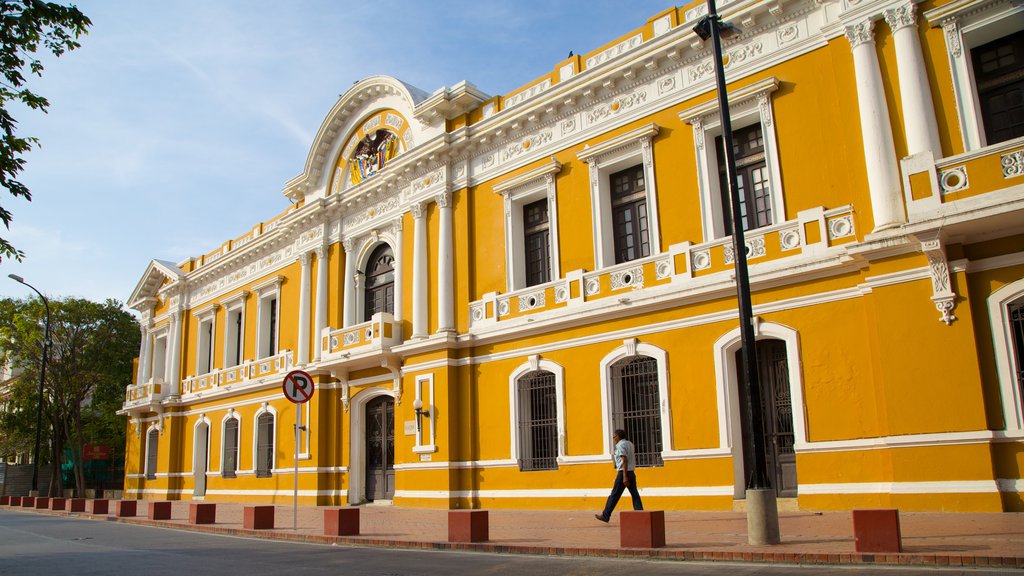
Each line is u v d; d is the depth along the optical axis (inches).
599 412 672.4
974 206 457.4
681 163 657.6
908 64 525.0
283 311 1104.2
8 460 2004.2
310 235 1047.6
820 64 589.3
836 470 533.0
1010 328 467.8
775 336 578.6
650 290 647.1
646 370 658.2
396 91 931.3
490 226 804.6
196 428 1266.0
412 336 839.1
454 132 834.8
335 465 950.4
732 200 413.1
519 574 334.6
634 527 387.5
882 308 509.7
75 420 1652.3
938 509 467.8
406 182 901.8
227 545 508.4
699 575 312.7
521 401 741.9
